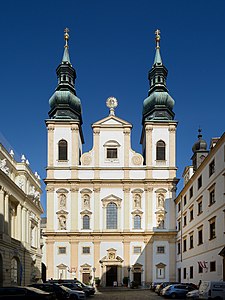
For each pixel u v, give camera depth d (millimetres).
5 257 50750
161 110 85188
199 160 73625
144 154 86562
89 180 80875
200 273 57469
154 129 83125
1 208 50031
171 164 81750
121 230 79375
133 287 75312
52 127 82625
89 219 80125
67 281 55594
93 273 77875
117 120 83188
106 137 82812
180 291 49250
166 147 82438
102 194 80875
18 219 59500
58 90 86250
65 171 81438
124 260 78375
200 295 38219
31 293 32031
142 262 78375
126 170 81562
